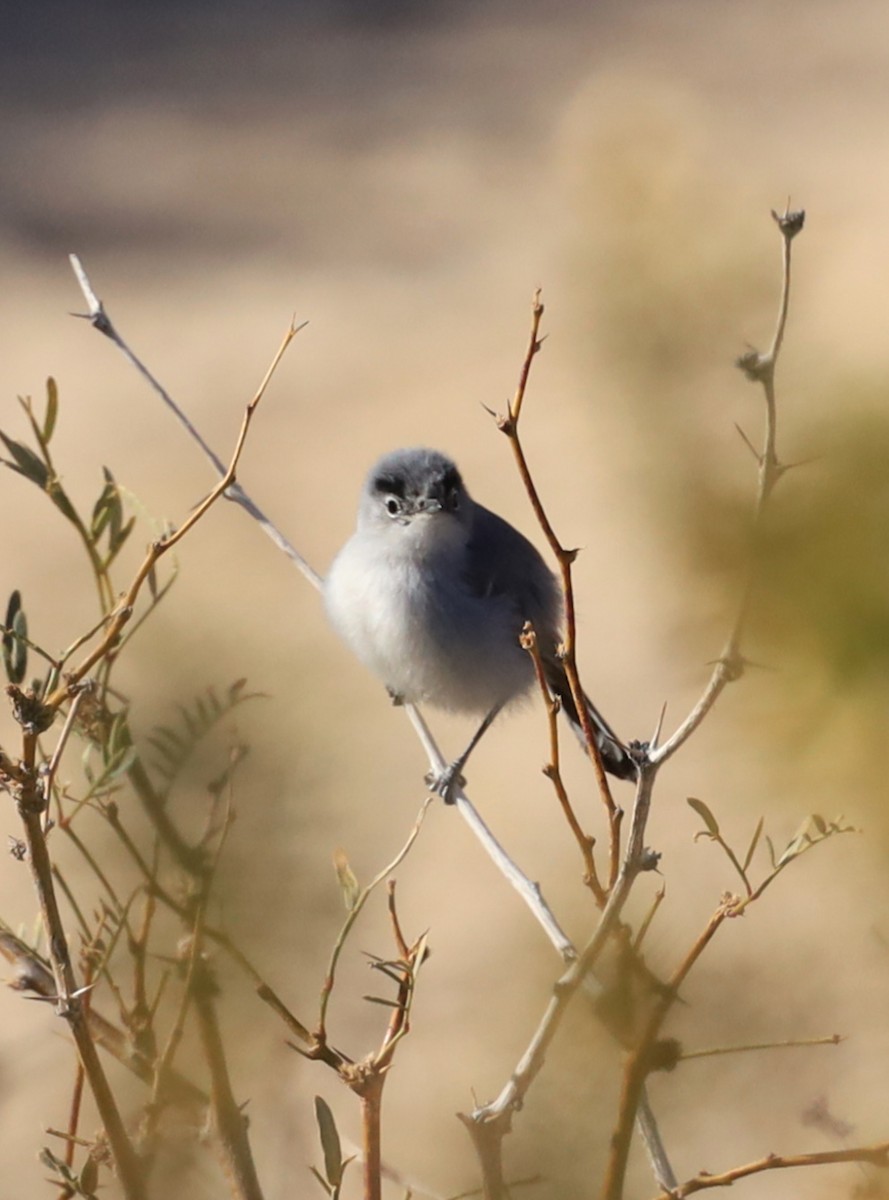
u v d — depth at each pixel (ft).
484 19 229.45
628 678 72.28
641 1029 15.17
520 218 156.87
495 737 71.46
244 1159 16.93
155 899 17.85
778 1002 14.82
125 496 20.30
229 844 15.66
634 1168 16.72
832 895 12.26
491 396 115.75
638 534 11.55
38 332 135.13
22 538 92.73
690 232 11.85
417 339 130.21
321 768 15.76
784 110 174.40
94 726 18.54
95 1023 18.11
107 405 119.34
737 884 26.63
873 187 136.77
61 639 55.62
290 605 43.01
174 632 17.03
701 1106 15.66
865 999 14.11
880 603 9.72
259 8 237.04
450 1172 18.15
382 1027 39.93
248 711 15.98
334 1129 15.93
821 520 9.95
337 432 113.50
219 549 82.53
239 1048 17.20
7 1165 24.95
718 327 11.75
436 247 151.84
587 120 12.39
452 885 55.21
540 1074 15.58
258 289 143.64
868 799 9.92
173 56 214.69
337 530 96.99
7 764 15.97
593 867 16.85
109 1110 16.34
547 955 16.02
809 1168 18.07
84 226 159.43
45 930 18.02
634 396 11.65
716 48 205.05
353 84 204.03
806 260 24.54
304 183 171.53
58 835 22.75
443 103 195.21
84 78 208.03
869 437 9.91
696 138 13.48
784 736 10.05
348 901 15.71
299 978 17.52
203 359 128.77
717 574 10.70
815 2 223.71
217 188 169.78
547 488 98.27
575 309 11.93
